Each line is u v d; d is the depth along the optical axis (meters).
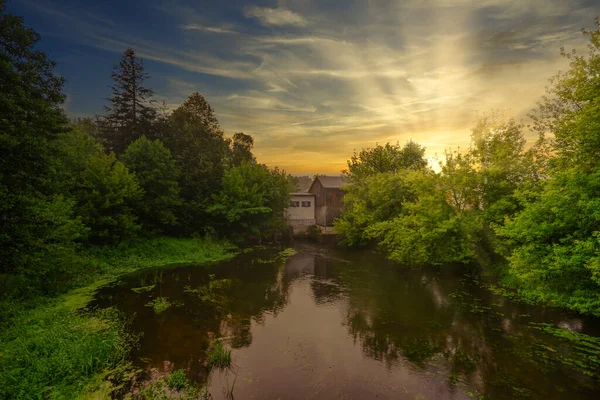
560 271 9.29
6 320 9.62
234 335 9.85
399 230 18.36
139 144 23.72
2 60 11.48
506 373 7.53
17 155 9.58
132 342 9.18
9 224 9.08
